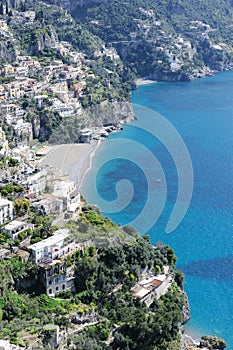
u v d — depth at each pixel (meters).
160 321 186.25
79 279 191.00
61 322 173.88
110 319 186.38
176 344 188.50
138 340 182.38
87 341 170.38
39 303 182.38
